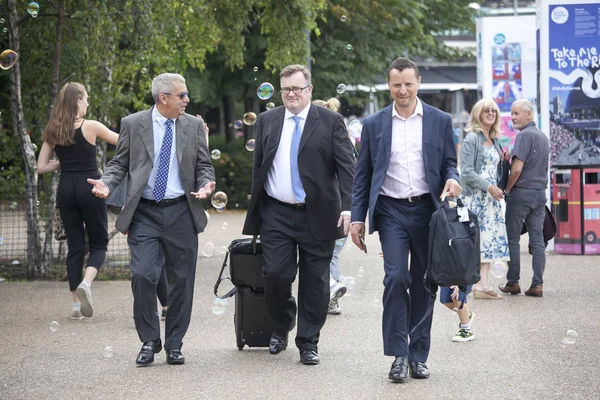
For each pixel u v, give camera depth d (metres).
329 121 7.01
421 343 6.62
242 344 7.53
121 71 13.41
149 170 7.12
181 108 7.17
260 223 7.19
